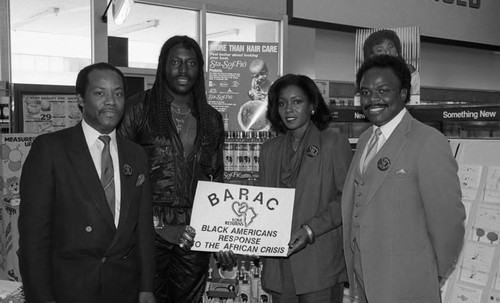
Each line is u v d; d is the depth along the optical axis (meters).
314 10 7.45
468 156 2.85
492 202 2.68
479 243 2.69
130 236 2.00
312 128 2.45
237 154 3.57
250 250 2.46
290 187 2.48
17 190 3.99
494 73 11.08
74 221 1.87
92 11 5.75
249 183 3.50
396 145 1.91
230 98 4.29
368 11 8.18
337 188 2.36
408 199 1.88
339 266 2.40
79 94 1.96
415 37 3.33
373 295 1.92
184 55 2.52
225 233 2.50
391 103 1.93
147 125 2.55
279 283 2.46
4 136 3.94
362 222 1.96
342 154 2.36
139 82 6.21
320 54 8.20
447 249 1.87
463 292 2.70
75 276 1.88
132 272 2.03
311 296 2.36
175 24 6.55
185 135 2.63
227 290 3.39
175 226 2.59
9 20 5.33
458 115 2.76
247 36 6.95
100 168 1.94
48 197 1.86
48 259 1.87
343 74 8.52
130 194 1.99
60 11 6.42
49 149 1.89
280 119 2.55
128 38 6.19
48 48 6.79
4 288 2.17
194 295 2.77
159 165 2.54
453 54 10.20
